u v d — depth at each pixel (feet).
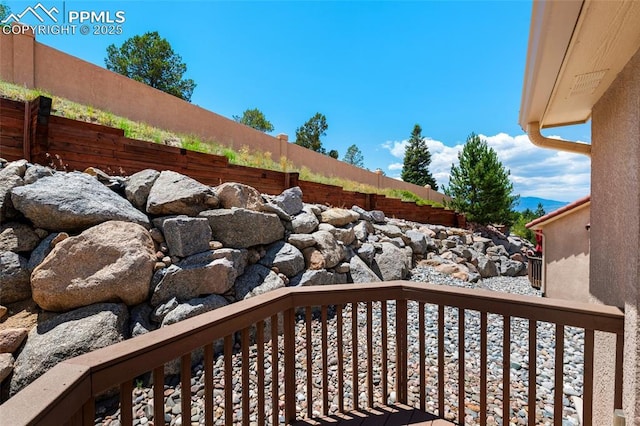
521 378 10.16
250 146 38.52
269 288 12.93
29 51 23.62
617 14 3.28
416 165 104.88
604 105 5.87
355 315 6.84
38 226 10.27
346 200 27.99
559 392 5.27
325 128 104.01
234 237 13.83
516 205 53.72
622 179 4.96
